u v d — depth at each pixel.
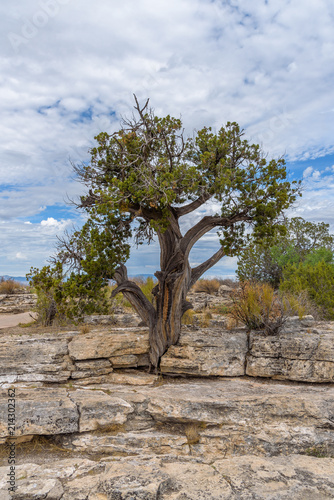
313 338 10.23
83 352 10.18
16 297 25.19
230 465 6.61
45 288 13.60
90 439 7.64
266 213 10.34
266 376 10.17
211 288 27.69
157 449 7.54
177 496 5.62
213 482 5.99
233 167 11.23
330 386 9.75
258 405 8.30
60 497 5.63
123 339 10.75
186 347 10.65
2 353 9.73
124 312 16.77
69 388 9.42
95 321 14.02
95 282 11.02
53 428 7.54
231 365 10.42
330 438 7.70
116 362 10.55
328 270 17.58
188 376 10.59
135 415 8.38
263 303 11.02
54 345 10.22
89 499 5.58
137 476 5.97
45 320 13.80
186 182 9.82
